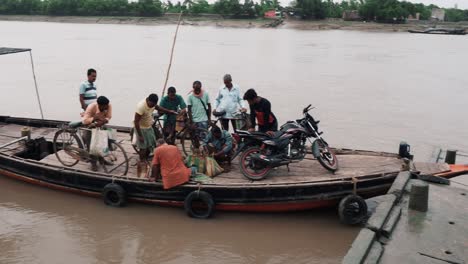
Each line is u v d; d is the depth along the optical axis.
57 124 12.55
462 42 56.53
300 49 45.16
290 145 8.63
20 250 7.72
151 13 94.19
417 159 13.30
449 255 6.20
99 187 9.16
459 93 23.09
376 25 86.75
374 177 8.23
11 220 8.71
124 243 7.97
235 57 37.56
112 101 20.28
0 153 10.26
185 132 9.72
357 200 8.09
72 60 34.75
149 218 8.72
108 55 38.22
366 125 16.89
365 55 40.00
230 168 9.16
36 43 48.22
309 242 7.96
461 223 7.02
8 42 48.88
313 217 8.70
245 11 92.44
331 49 45.47
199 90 9.70
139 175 9.05
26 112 18.47
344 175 8.55
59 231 8.34
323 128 16.48
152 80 25.62
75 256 7.57
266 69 30.67
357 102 20.70
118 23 92.38
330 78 27.33
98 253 7.67
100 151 8.98
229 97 9.97
